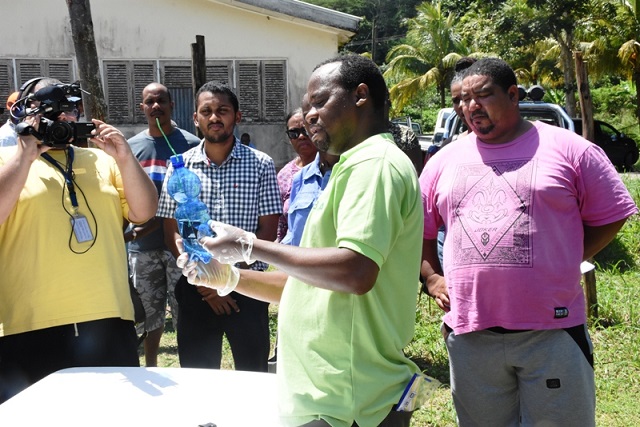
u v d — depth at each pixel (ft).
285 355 6.91
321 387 6.64
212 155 13.38
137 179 10.39
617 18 79.61
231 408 7.23
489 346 9.86
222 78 47.29
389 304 6.85
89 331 9.83
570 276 9.50
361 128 6.96
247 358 13.06
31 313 9.70
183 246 7.62
